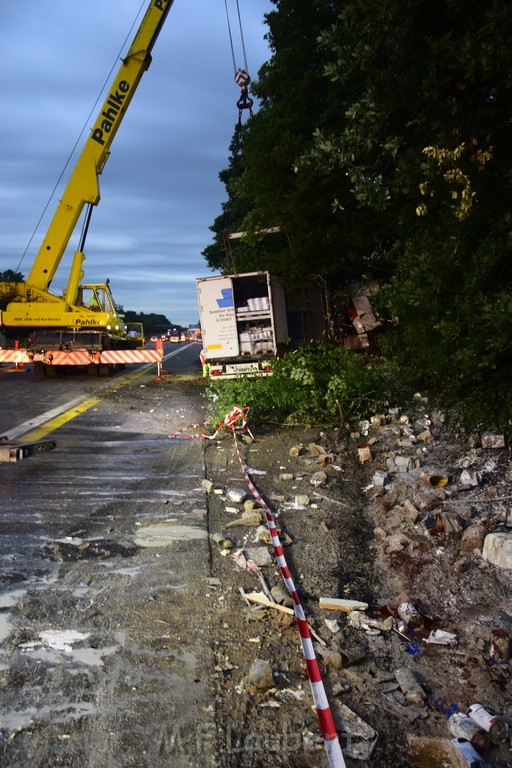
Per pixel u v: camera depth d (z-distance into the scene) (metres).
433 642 3.85
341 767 2.78
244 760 2.85
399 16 5.97
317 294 19.81
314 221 16.30
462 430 8.30
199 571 4.81
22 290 22.31
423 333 8.18
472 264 7.06
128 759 2.84
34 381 19.75
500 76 5.68
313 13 17.66
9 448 8.33
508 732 3.00
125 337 25.81
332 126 16.14
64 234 22.33
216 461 8.30
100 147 22.09
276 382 10.84
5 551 5.16
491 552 4.84
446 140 6.08
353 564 5.05
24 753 2.86
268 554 5.11
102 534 5.57
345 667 3.61
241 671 3.52
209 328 17.42
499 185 6.89
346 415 10.30
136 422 11.60
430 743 2.91
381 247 16.59
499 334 6.41
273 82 18.56
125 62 21.77
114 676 3.44
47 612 4.14
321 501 6.61
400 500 6.31
